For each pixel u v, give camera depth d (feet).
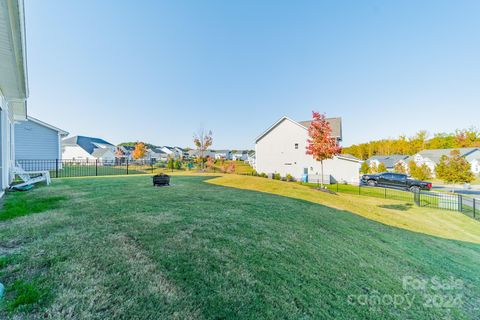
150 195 20.40
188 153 242.37
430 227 24.29
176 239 10.11
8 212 13.12
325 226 15.66
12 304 5.19
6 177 21.26
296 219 16.15
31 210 13.74
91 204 15.84
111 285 6.28
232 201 19.89
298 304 6.69
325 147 49.55
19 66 16.94
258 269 8.32
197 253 8.93
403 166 92.53
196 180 36.04
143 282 6.59
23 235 9.52
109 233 10.19
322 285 8.06
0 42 13.76
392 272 10.33
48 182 26.27
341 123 80.43
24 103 30.48
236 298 6.46
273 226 13.74
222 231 11.80
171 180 35.60
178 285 6.68
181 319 5.35
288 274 8.34
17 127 48.34
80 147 120.47
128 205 15.93
